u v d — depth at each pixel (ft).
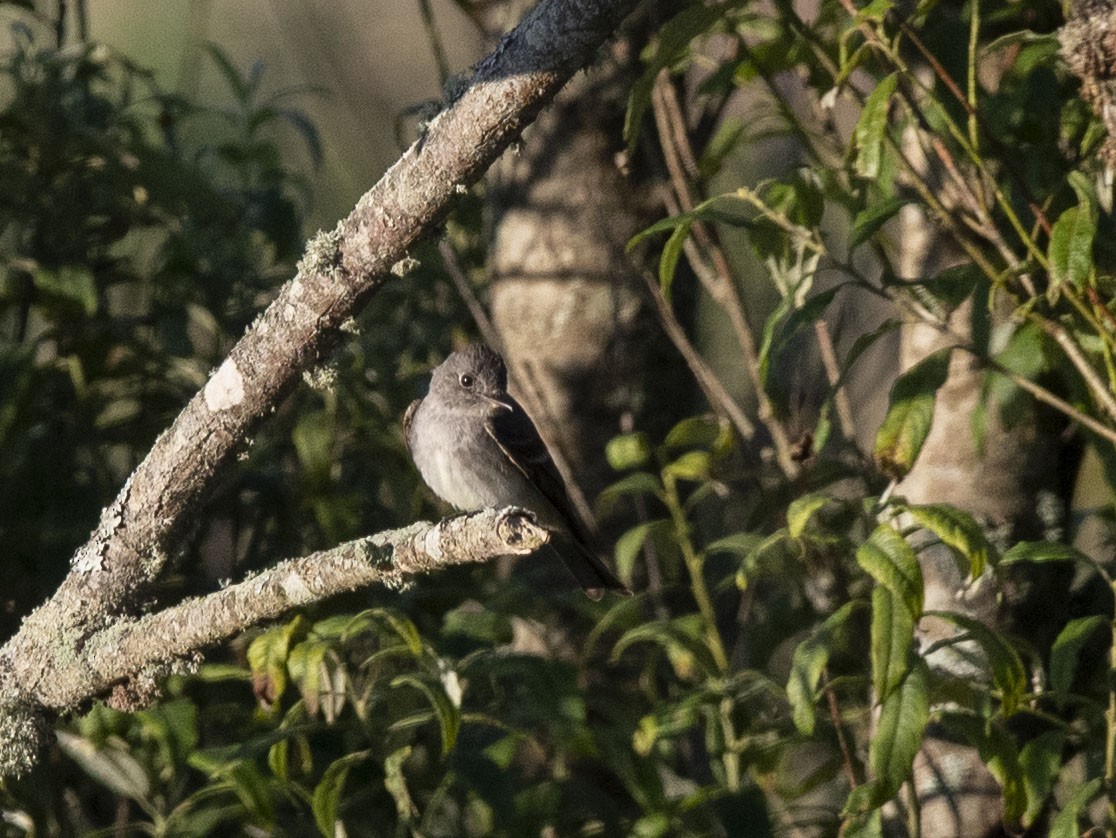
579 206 35.47
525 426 34.27
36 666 22.62
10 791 30.27
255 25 60.90
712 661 28.73
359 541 20.29
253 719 30.19
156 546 22.56
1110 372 23.38
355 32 57.11
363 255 20.45
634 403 35.63
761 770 29.19
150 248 44.04
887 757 22.06
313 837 28.63
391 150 53.98
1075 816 22.41
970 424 28.19
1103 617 23.25
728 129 32.65
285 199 37.50
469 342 40.57
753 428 35.88
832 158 31.48
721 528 36.99
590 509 35.73
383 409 38.60
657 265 35.78
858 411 39.40
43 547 32.71
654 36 34.50
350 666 32.73
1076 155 27.63
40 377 32.53
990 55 28.58
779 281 27.61
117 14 60.29
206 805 29.86
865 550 22.25
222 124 52.13
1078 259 22.52
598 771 33.06
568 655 34.63
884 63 25.89
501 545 19.13
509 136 19.60
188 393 36.42
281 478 36.86
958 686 24.99
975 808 27.25
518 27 19.24
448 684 25.91
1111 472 24.73
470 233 41.60
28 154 34.73
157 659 21.70
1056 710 27.73
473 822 32.68
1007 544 27.89
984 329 25.04
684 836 28.50
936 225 27.71
